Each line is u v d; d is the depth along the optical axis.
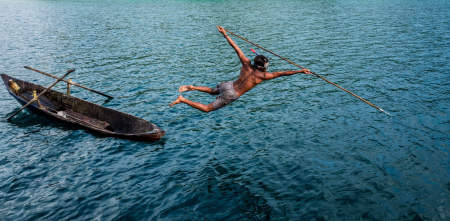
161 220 8.14
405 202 8.48
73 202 8.89
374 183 9.31
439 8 47.38
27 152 11.63
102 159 11.10
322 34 31.59
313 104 15.36
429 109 14.10
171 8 58.19
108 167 10.60
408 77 18.39
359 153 10.94
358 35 30.52
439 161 10.26
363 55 23.58
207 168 10.46
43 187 9.58
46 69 22.31
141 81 19.52
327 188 9.18
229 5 61.88
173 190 9.34
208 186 9.49
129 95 17.30
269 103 15.80
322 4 58.75
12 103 16.69
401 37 28.97
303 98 16.20
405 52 23.86
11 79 17.91
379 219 7.92
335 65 21.48
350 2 60.91
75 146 12.04
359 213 8.15
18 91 16.84
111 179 9.94
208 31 35.34
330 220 7.95
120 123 13.67
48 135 12.98
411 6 51.09
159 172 10.28
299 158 10.80
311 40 29.20
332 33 31.88
